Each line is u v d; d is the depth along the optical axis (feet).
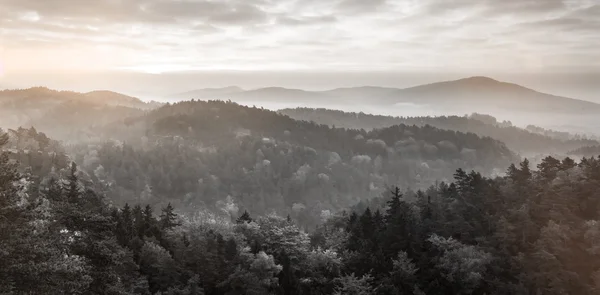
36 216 89.81
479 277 200.54
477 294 209.56
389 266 218.59
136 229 225.15
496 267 212.84
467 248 218.38
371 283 208.44
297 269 215.10
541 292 198.08
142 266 186.19
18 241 75.41
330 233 300.20
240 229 252.83
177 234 225.76
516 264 215.51
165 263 183.01
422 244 238.48
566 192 249.75
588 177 267.18
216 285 189.88
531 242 233.76
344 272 219.00
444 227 252.01
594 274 198.49
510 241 231.09
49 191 157.89
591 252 206.18
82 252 99.81
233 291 186.29
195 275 180.75
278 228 242.99
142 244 199.00
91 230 105.60
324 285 210.59
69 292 78.69
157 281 182.39
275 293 192.75
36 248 77.71
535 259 214.07
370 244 241.14
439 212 271.49
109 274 102.32
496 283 203.31
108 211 223.10
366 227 262.88
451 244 225.35
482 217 259.19
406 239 233.55
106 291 100.53
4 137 93.81
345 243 256.52
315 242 304.91
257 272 191.52
